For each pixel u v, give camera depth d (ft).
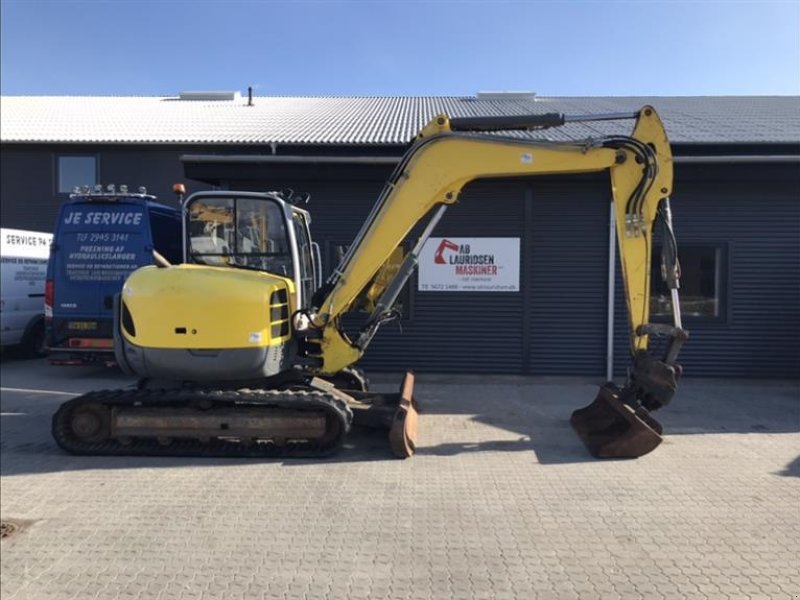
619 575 12.12
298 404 19.74
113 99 69.62
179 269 20.38
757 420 24.31
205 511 15.35
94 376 34.53
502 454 20.02
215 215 22.22
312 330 22.12
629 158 20.72
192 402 20.27
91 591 11.60
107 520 14.80
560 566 12.49
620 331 33.27
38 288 42.16
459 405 26.96
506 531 14.14
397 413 19.93
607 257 33.17
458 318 33.78
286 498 16.19
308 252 24.97
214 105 64.13
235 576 12.13
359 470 18.47
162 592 11.57
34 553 13.12
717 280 32.89
